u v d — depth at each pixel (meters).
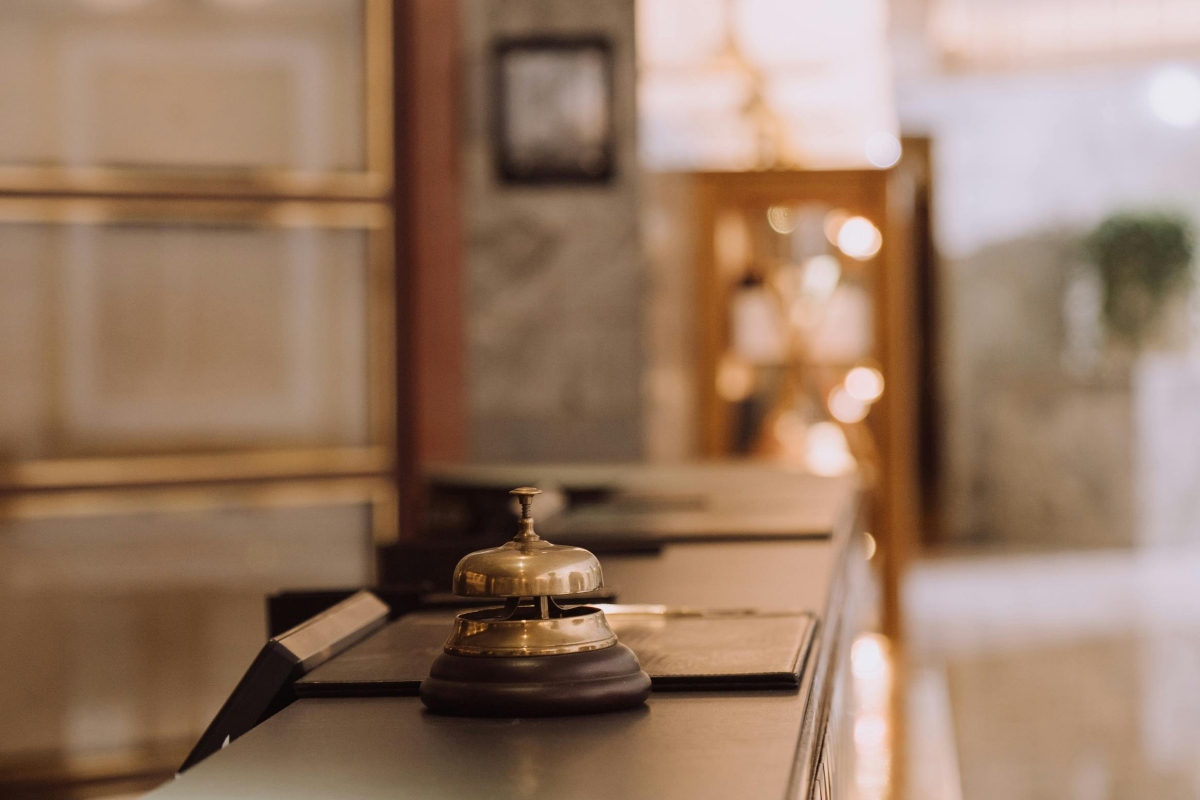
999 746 4.77
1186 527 9.70
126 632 3.93
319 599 1.76
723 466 4.11
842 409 5.67
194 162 4.01
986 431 10.43
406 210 4.21
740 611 1.54
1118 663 6.04
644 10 5.39
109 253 3.95
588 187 4.55
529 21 4.53
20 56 3.86
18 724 3.82
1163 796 4.19
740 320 5.68
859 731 4.27
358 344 4.18
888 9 10.21
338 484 4.15
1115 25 10.38
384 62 4.16
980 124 10.58
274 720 1.08
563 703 1.07
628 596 1.68
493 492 3.58
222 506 4.03
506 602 1.15
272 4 4.05
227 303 4.05
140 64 3.96
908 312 10.49
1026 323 10.65
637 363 4.60
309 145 4.11
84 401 3.94
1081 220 10.66
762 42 5.41
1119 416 9.66
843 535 2.40
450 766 0.93
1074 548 9.72
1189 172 10.64
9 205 3.86
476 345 4.55
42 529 3.88
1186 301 10.26
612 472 3.86
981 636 6.66
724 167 5.57
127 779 3.88
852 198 5.51
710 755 0.95
